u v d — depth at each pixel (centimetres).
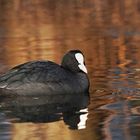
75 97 1519
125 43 2439
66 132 1192
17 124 1260
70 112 1353
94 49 2314
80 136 1159
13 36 2716
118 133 1170
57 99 1502
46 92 1524
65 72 1578
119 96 1491
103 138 1145
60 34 2767
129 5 3647
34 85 1515
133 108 1362
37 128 1227
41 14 3503
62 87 1541
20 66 1568
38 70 1545
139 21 3083
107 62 2016
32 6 3850
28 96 1514
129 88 1574
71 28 2964
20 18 3350
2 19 3322
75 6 3809
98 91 1559
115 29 2873
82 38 2622
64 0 4103
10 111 1378
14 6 3847
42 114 1343
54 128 1224
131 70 1841
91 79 1716
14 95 1509
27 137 1159
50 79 1537
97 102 1440
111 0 3916
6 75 1537
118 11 3475
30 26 3053
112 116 1297
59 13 3531
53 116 1324
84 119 1287
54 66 1577
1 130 1214
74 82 1562
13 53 2238
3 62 2033
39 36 2706
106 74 1788
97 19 3241
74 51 1634
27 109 1398
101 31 2830
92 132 1185
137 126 1211
